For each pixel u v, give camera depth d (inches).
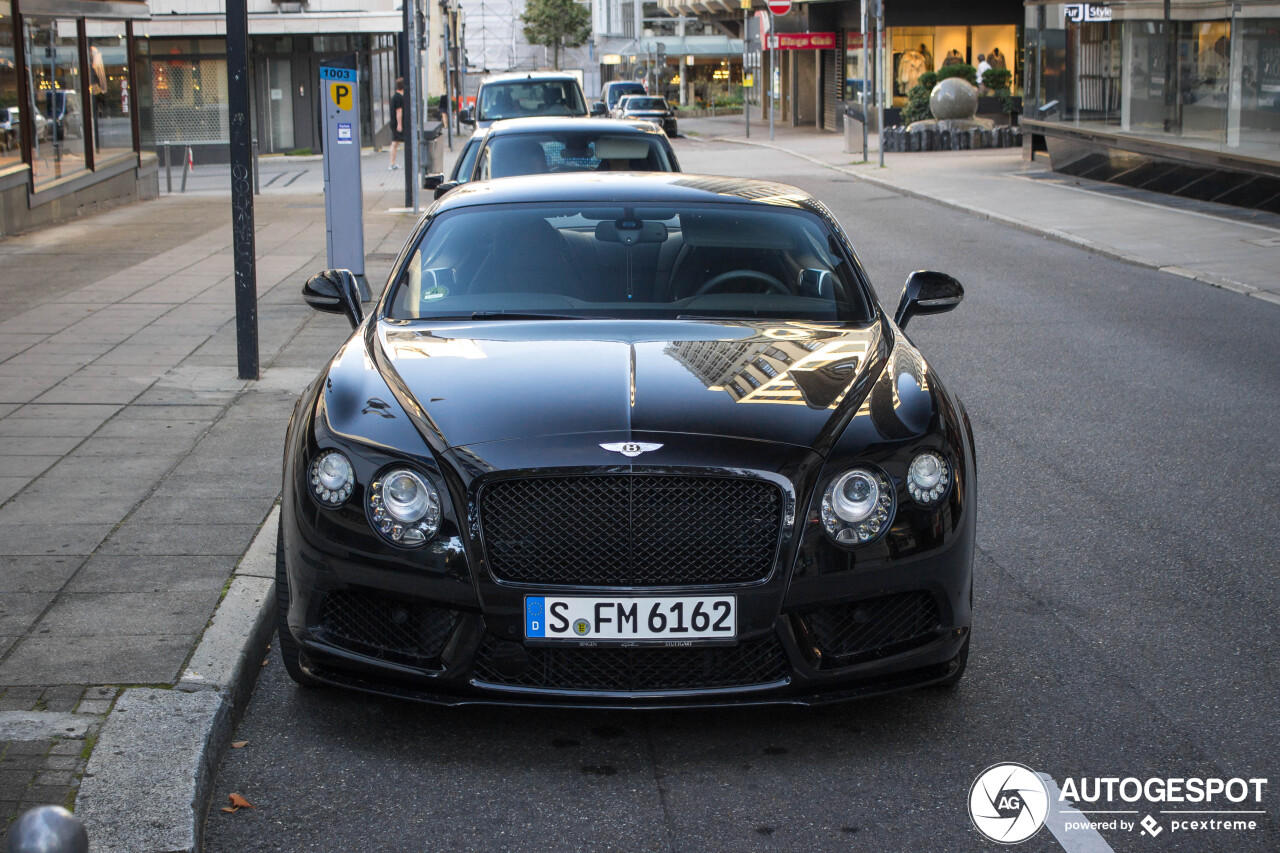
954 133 1212.5
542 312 178.1
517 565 135.4
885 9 1485.0
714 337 167.6
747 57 1681.8
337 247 444.5
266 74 1365.7
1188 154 725.3
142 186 832.9
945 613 143.3
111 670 149.7
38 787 123.6
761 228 196.4
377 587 137.4
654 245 190.9
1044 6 927.0
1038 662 168.2
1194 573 200.8
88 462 239.9
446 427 141.3
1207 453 267.0
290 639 151.9
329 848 122.9
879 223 699.4
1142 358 359.3
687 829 126.7
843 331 173.8
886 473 140.3
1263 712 153.8
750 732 147.9
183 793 123.8
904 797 133.3
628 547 134.7
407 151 756.6
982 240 623.5
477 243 191.8
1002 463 261.7
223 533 200.1
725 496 135.9
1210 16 701.9
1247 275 490.0
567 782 135.9
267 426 267.3
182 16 1296.8
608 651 136.4
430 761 140.5
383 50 1540.4
